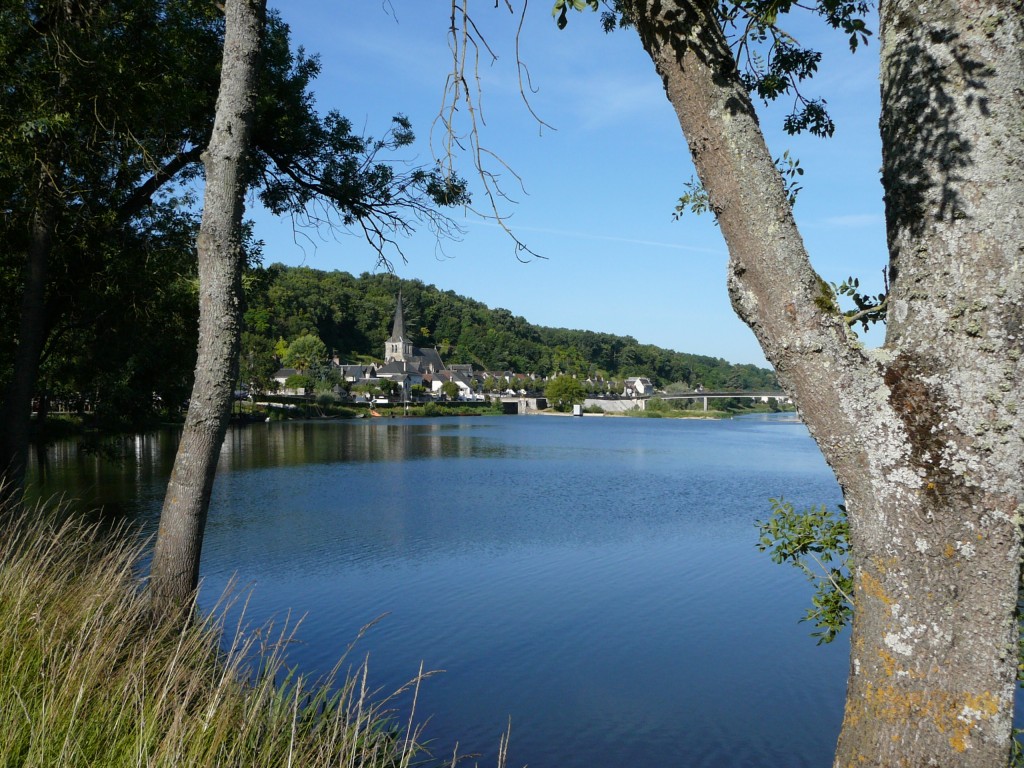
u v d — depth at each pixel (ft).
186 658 13.53
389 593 46.55
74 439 107.55
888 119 6.29
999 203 5.65
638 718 28.89
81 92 30.32
